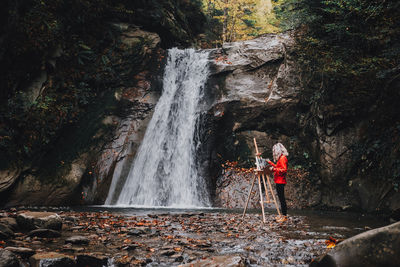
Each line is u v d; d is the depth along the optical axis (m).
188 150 14.45
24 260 3.59
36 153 12.02
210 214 8.65
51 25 13.20
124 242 4.68
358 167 11.89
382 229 2.99
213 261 3.46
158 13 19.22
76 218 6.82
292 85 14.30
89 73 14.86
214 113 14.52
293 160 13.73
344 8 13.18
